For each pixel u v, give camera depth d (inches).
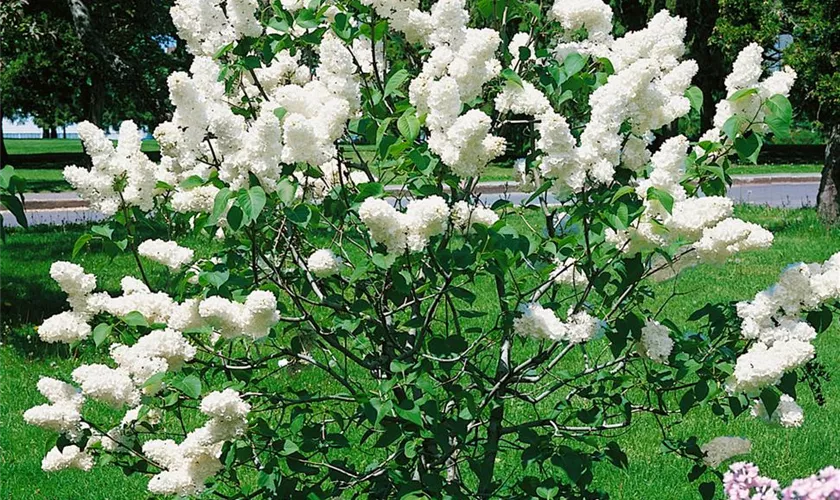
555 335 113.5
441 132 109.7
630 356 129.3
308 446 124.9
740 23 539.8
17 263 432.8
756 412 120.6
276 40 129.1
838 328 319.3
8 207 113.7
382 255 106.5
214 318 105.0
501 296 130.3
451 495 124.5
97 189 120.6
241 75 136.7
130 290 122.9
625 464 128.6
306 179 117.6
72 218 676.1
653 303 344.8
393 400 115.0
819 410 239.9
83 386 106.6
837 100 506.0
